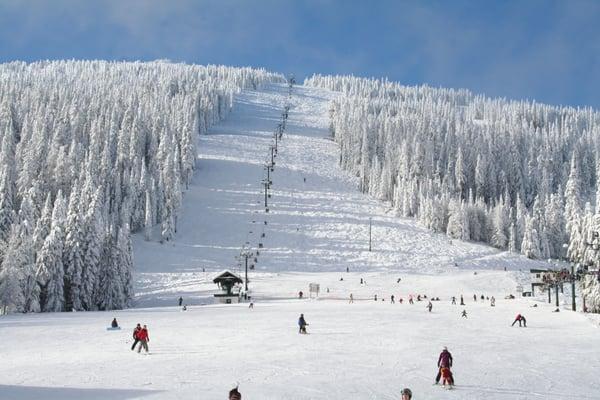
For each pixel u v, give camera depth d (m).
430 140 193.00
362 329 45.31
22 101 188.75
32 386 23.42
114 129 161.75
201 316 56.38
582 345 38.12
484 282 101.25
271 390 22.77
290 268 111.44
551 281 80.44
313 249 124.38
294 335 41.28
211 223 138.38
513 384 25.50
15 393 22.09
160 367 27.80
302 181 181.88
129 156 150.38
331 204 160.75
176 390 22.70
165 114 191.50
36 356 32.16
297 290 92.81
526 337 42.38
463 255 127.44
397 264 116.94
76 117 164.50
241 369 27.28
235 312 61.44
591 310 65.94
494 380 26.19
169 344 36.78
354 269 112.50
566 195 147.75
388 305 72.62
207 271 106.75
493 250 135.12
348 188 181.38
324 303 77.00
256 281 99.38
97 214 79.44
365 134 190.50
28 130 152.00
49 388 23.06
